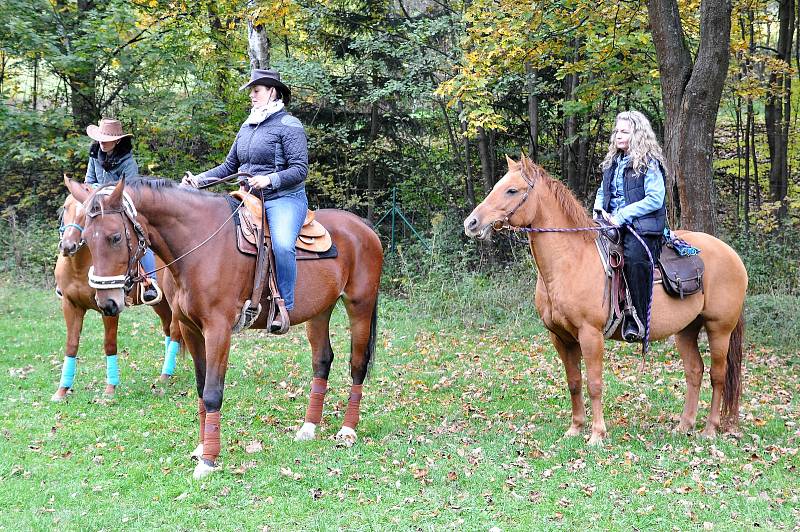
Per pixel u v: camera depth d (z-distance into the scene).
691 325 5.77
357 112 14.84
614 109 13.70
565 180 14.52
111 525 3.97
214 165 15.37
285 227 4.92
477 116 11.02
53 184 15.92
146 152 14.66
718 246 5.66
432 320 10.57
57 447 5.18
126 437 5.42
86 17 14.85
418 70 12.80
